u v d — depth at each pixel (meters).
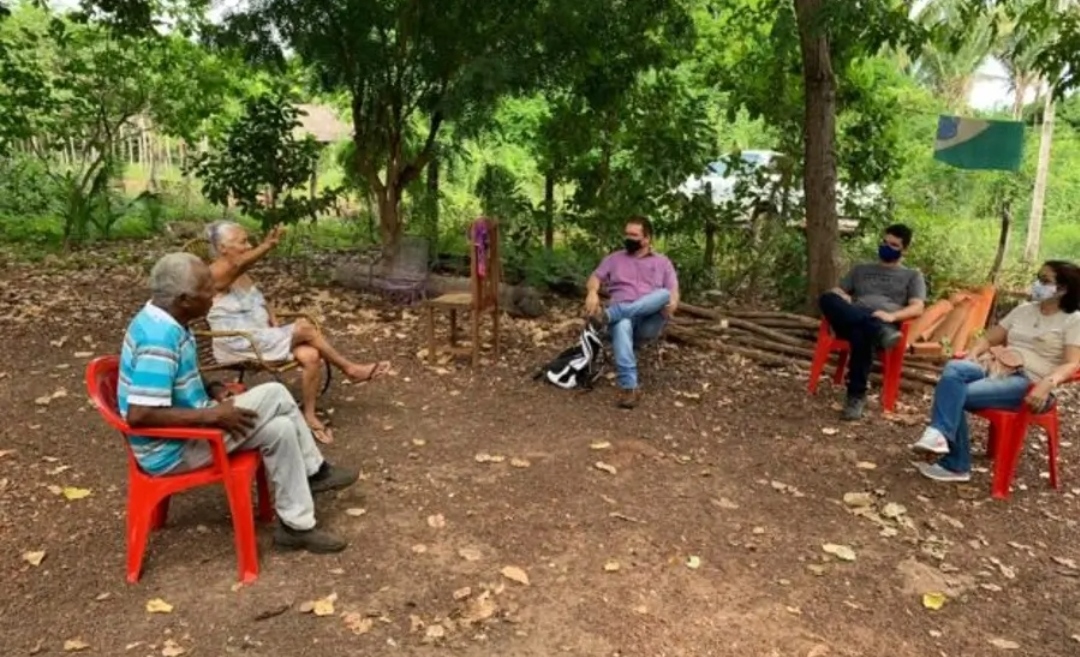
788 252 9.06
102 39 10.52
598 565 3.55
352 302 7.95
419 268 8.41
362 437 4.80
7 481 4.05
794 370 6.51
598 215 9.18
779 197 9.39
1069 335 4.40
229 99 12.16
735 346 6.85
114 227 11.73
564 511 4.02
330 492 4.08
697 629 3.15
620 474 4.48
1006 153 10.16
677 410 5.53
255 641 2.95
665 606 3.28
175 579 3.30
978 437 5.33
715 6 10.32
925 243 10.41
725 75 9.55
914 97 18.05
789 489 4.43
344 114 13.81
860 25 6.75
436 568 3.46
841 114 9.70
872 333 5.42
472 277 5.96
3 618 3.02
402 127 8.61
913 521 4.14
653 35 8.91
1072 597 3.56
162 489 3.23
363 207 12.22
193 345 3.34
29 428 4.70
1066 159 20.22
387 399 5.44
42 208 11.77
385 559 3.51
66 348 6.21
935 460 4.85
